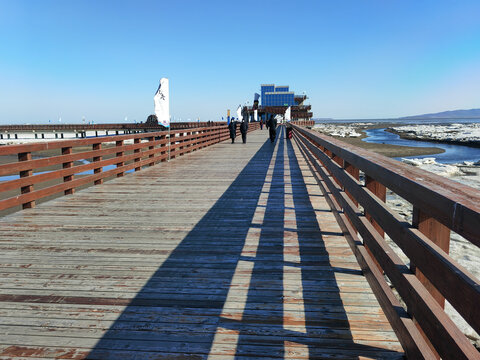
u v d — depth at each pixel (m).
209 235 4.88
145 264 3.91
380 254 2.68
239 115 35.53
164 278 3.55
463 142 43.97
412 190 1.94
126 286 3.39
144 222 5.52
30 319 2.84
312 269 3.72
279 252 4.21
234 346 2.46
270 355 2.36
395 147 40.47
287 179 9.46
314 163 8.63
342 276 3.54
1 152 5.62
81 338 2.58
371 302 3.03
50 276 3.61
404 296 2.09
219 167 11.93
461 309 1.38
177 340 2.54
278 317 2.82
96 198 7.25
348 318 2.79
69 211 6.20
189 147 16.91
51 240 4.69
